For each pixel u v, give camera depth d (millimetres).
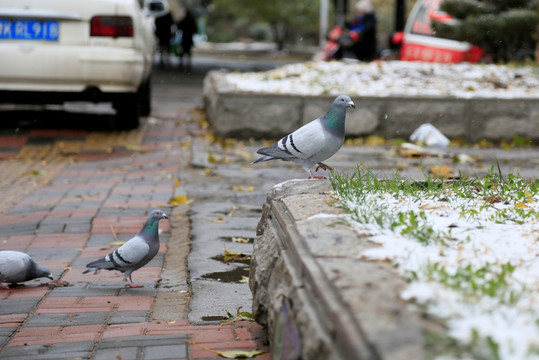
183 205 8250
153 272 6168
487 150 11516
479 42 17250
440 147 11633
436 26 17438
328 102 12055
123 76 11680
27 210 8188
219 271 6059
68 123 13594
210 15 59031
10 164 10695
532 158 10844
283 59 35688
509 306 2854
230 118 12016
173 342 4352
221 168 10109
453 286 2965
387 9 45406
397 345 2455
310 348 2896
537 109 12078
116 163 10656
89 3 11523
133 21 11711
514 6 17125
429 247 3664
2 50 11391
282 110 12039
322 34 37812
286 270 3697
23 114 14359
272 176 9625
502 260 3559
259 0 44219
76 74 11555
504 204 4922
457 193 5020
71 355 4195
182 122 14102
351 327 2652
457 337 2500
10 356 4230
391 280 3061
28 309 5238
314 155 5965
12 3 11414
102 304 5332
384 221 4035
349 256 3439
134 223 7605
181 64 27047
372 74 14344
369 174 5527
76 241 7043
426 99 12078
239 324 4746
